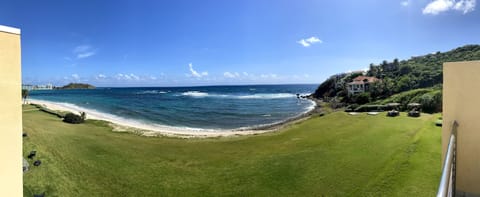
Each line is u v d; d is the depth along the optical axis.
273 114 32.78
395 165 9.16
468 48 59.00
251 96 69.19
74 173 9.66
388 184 7.79
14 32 3.01
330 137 15.03
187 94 79.94
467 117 2.80
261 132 19.81
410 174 8.24
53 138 14.98
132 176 9.50
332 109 35.88
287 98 61.72
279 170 9.86
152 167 10.54
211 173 9.83
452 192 2.46
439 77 41.47
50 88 148.12
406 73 53.00
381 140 13.15
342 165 9.87
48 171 9.70
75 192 8.16
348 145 12.75
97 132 18.36
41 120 22.28
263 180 8.99
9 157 2.98
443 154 2.97
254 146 14.18
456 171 2.86
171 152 12.98
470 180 2.77
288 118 28.91
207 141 15.98
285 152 12.44
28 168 9.85
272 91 100.88
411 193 7.08
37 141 13.94
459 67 2.85
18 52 3.05
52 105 41.00
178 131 21.08
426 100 24.34
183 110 36.66
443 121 2.98
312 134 16.58
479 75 2.72
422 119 18.95
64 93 90.06
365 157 10.56
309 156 11.40
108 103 47.12
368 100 37.75
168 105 43.72
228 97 64.88
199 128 23.11
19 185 3.07
